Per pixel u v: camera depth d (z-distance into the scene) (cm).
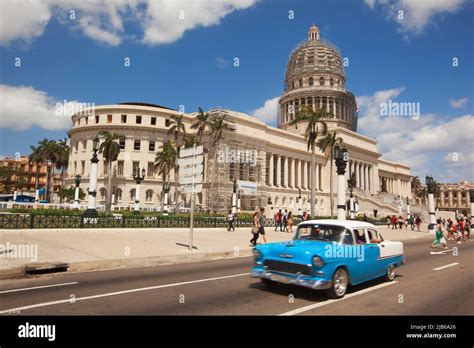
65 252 1198
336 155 1945
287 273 701
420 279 933
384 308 638
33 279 876
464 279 939
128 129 6116
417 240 2614
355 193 7200
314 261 663
